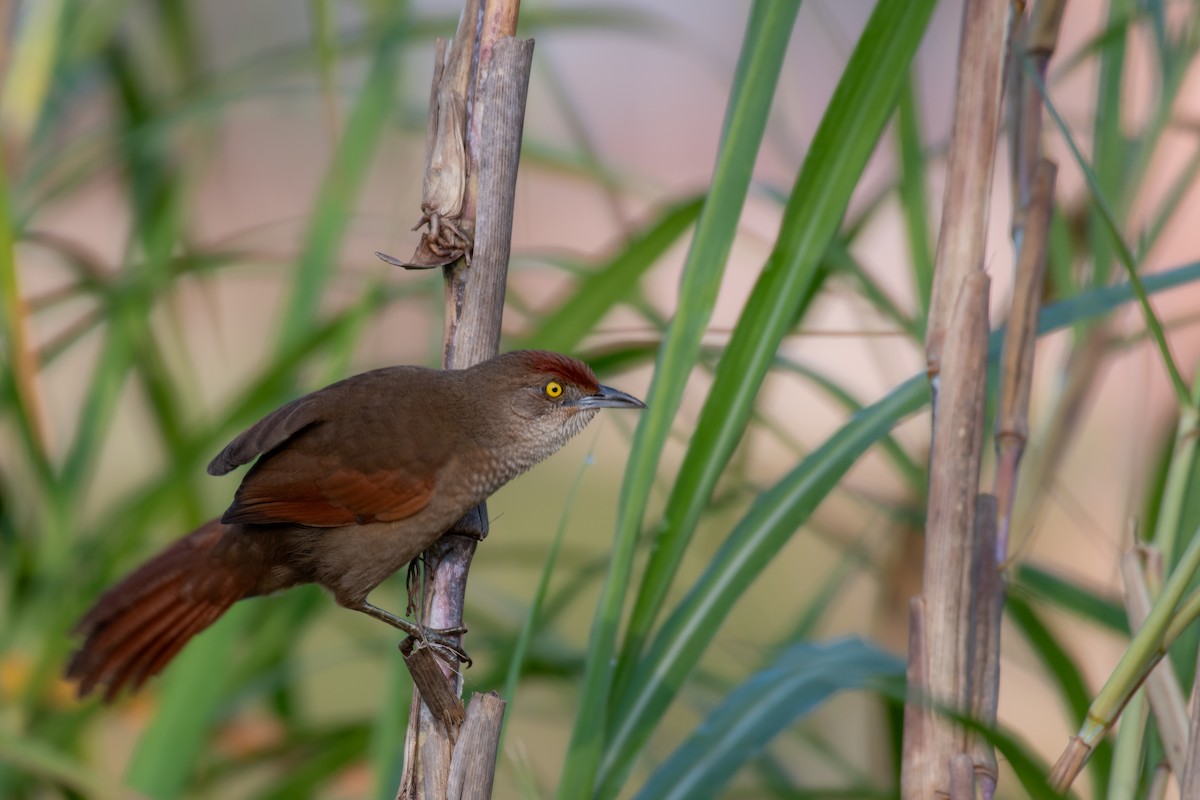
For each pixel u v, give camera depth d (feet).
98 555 25.17
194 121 28.30
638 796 16.96
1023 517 24.99
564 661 24.03
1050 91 24.08
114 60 30.53
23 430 25.21
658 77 80.53
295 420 20.52
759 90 16.80
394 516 20.48
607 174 28.43
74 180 28.37
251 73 27.55
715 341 28.04
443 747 16.42
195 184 29.40
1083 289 25.14
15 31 27.78
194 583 20.57
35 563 26.86
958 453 16.12
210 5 47.09
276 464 20.77
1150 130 24.93
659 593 16.94
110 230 44.68
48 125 29.66
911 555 28.35
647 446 16.79
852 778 25.26
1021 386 17.57
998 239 49.21
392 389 21.54
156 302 28.84
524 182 29.91
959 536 16.06
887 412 17.93
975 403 16.14
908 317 23.26
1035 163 18.11
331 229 25.35
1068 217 28.17
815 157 16.96
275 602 25.66
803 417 58.49
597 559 25.46
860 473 36.94
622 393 22.57
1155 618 14.79
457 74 17.83
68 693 26.14
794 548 52.29
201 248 30.17
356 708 40.42
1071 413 25.52
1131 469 24.13
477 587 28.40
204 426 27.07
